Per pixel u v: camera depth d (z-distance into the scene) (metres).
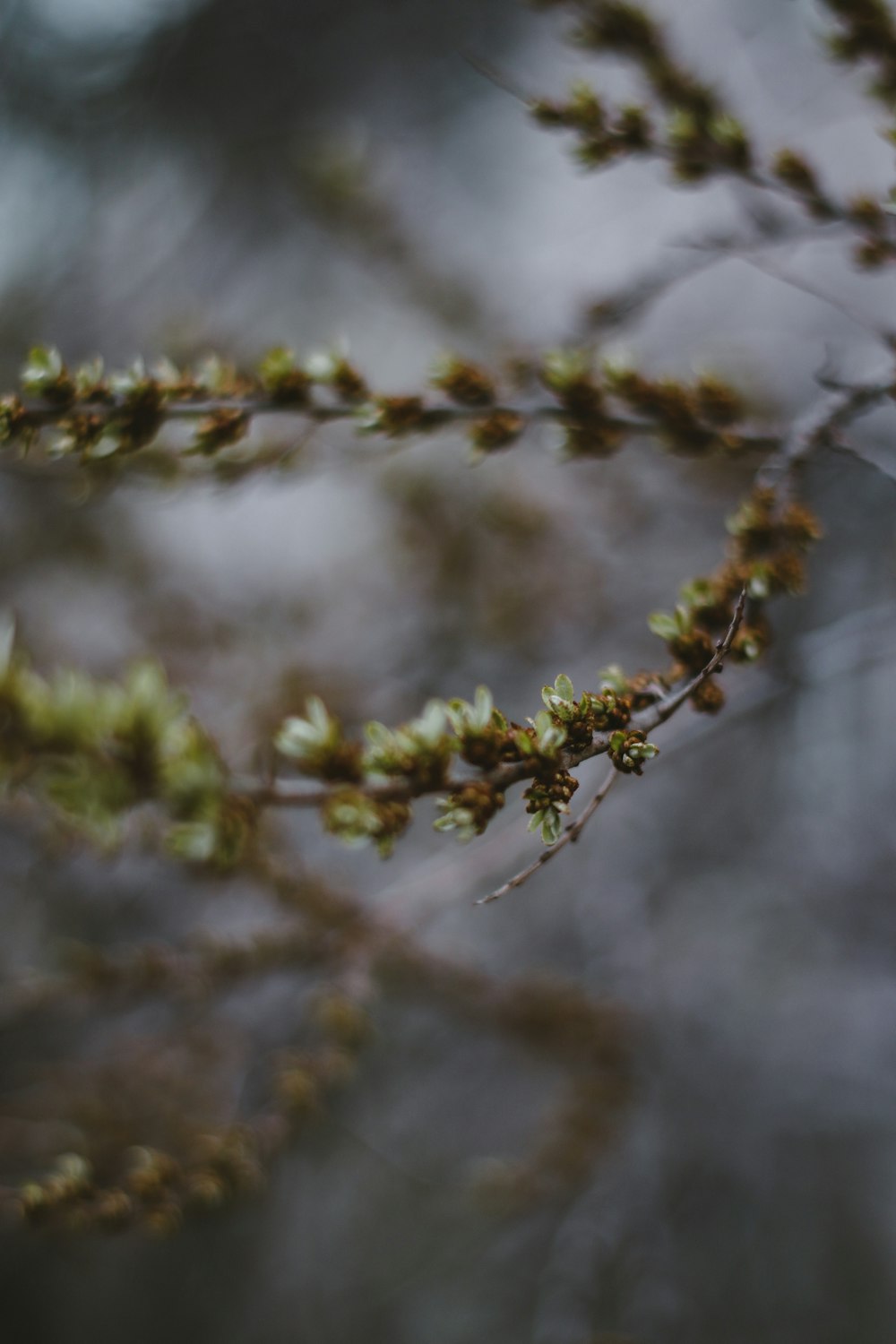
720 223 0.91
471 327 0.84
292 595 0.82
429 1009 0.80
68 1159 0.42
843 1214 1.00
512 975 0.85
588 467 0.79
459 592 0.80
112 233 1.18
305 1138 0.84
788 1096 0.97
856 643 0.52
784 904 0.96
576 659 0.88
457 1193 0.94
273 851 0.59
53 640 0.78
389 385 0.98
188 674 0.76
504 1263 0.95
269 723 0.67
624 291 0.46
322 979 0.62
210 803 0.27
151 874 0.82
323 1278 0.99
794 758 0.94
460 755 0.30
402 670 0.88
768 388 0.82
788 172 0.41
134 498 0.81
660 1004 0.92
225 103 1.23
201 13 1.23
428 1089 0.96
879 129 0.40
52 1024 0.83
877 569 0.78
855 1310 0.96
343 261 1.08
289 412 0.37
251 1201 0.52
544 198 1.10
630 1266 0.82
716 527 0.88
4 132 1.17
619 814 0.95
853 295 0.89
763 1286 0.95
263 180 1.20
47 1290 1.01
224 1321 1.00
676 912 0.98
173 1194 0.43
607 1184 0.79
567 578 0.81
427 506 0.77
